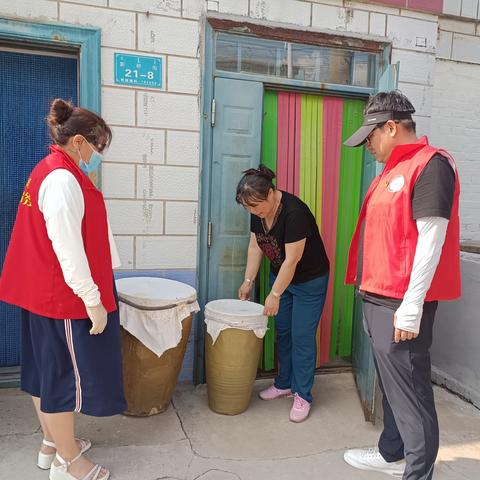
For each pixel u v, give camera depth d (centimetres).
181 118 286
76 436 240
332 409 282
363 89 314
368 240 194
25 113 285
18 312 298
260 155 302
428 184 170
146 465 218
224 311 265
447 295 185
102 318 180
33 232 180
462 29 365
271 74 299
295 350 272
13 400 271
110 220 282
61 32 261
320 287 269
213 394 268
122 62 273
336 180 322
